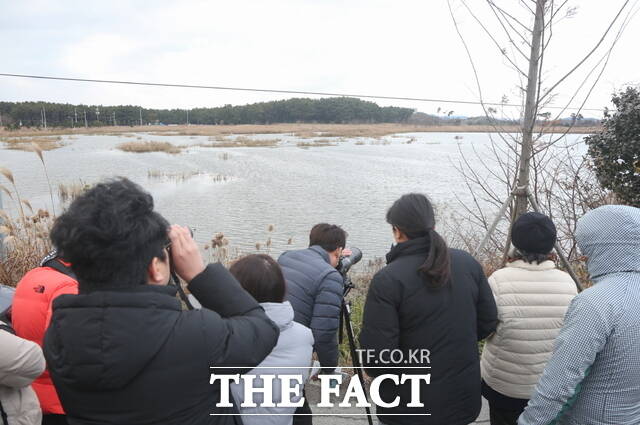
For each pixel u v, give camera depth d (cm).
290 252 344
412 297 232
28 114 16425
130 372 129
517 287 265
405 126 18612
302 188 2544
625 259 191
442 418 238
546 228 266
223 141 8119
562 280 270
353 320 566
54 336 137
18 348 209
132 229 133
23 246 654
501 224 995
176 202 2072
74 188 2144
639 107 544
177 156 4756
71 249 132
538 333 262
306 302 314
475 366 244
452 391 238
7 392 219
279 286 223
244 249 1255
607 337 183
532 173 604
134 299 133
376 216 1805
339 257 365
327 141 8550
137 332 131
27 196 2083
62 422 259
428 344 235
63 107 17288
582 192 632
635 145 551
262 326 155
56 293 239
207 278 156
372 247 1325
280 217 1772
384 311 234
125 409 135
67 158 4488
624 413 186
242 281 220
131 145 6231
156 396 135
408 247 241
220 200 2134
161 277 146
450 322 235
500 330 267
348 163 4078
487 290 254
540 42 427
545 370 194
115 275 135
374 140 9156
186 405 140
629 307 184
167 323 136
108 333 129
